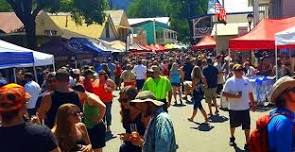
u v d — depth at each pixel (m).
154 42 87.25
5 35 37.16
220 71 20.28
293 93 4.11
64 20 52.56
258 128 4.17
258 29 17.98
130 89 6.62
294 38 14.48
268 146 4.07
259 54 27.89
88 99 8.04
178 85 20.67
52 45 33.34
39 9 33.75
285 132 3.96
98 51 35.06
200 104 14.95
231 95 10.88
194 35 51.59
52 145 4.02
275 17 32.19
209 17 50.28
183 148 11.27
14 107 3.98
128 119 6.62
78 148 5.65
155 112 5.36
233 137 11.28
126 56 53.31
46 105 7.10
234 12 46.25
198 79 14.98
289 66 19.20
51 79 7.73
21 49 12.42
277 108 4.16
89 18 35.81
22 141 3.93
